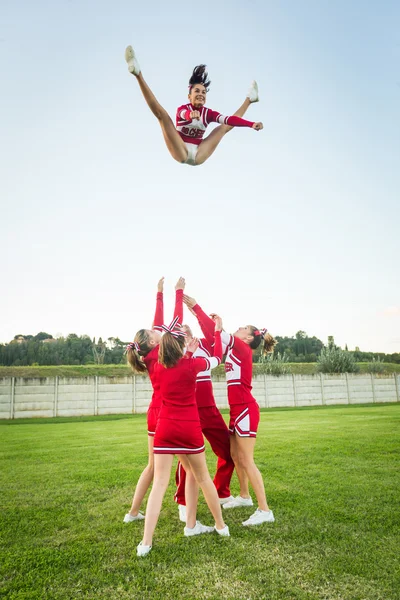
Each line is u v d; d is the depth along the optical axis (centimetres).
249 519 377
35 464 658
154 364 384
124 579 275
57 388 2180
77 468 619
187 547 325
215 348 403
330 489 475
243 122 374
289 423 1255
